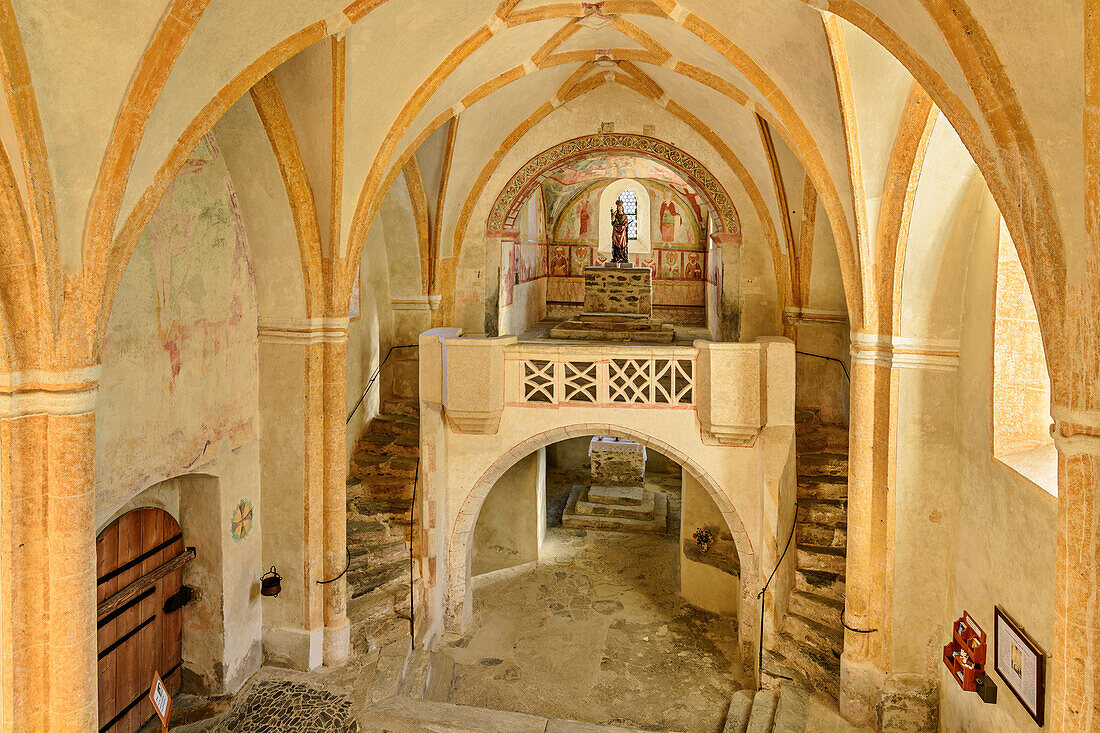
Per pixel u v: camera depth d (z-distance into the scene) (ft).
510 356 41.37
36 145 18.01
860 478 30.32
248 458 33.58
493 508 54.65
